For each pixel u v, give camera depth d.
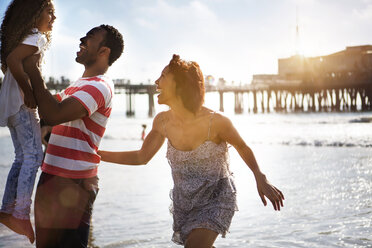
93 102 2.36
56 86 51.44
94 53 2.54
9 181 2.30
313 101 73.81
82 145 2.43
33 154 2.33
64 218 2.40
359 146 17.33
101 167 10.94
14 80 2.31
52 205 2.40
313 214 5.19
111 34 2.57
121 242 4.12
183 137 2.55
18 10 2.22
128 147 19.94
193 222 2.47
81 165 2.43
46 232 2.43
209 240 2.41
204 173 2.51
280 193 2.42
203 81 2.53
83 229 2.46
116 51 2.60
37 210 2.44
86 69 2.61
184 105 2.48
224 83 66.88
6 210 2.27
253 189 7.09
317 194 6.59
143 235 4.39
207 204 2.51
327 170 9.75
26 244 3.90
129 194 6.95
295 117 54.22
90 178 2.50
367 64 70.75
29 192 2.29
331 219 4.91
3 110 2.32
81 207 2.44
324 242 4.00
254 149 17.17
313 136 24.06
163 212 5.50
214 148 2.52
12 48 2.22
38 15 2.25
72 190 2.41
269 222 4.84
